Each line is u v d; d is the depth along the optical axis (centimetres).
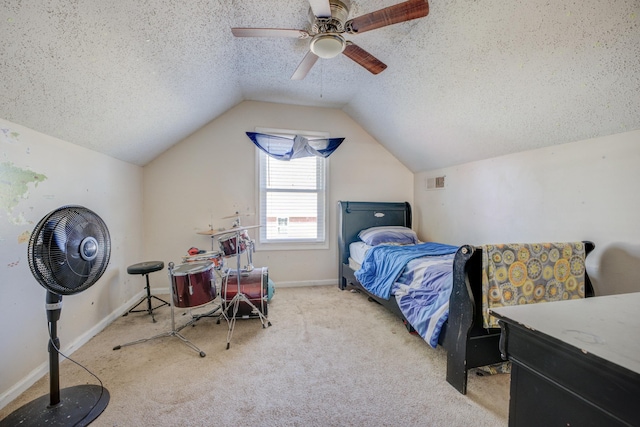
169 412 144
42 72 140
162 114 253
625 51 138
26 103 151
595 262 188
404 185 404
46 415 139
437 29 192
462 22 177
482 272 154
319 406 149
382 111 322
